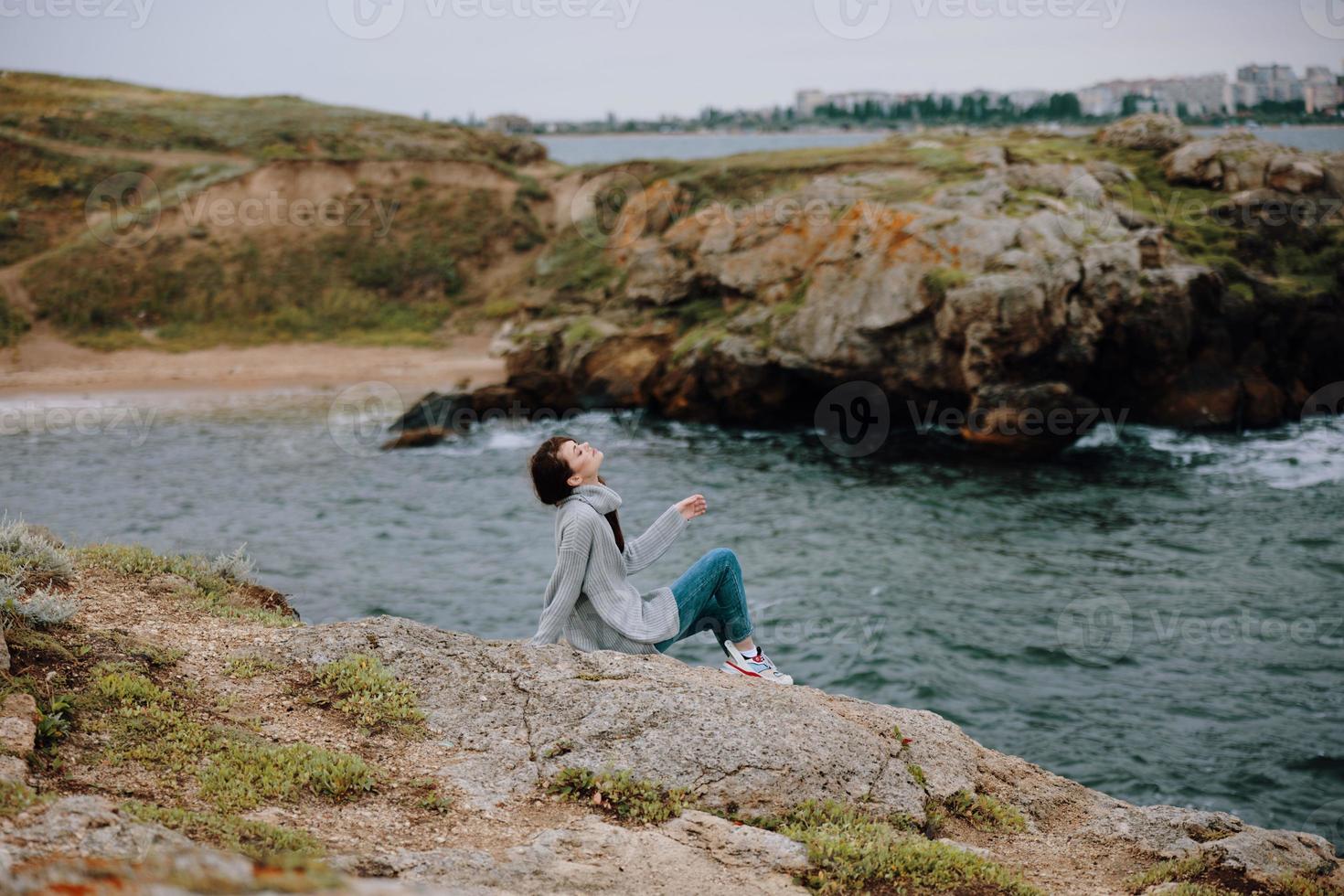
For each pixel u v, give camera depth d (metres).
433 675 5.68
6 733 4.34
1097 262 28.80
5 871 2.71
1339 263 32.94
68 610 5.49
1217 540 20.03
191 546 20.11
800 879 4.31
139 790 4.31
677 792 4.88
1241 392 30.69
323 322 50.34
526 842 4.37
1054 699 12.76
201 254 52.69
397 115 70.69
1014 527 21.36
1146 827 5.49
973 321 28.56
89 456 29.11
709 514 22.88
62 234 54.25
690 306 36.72
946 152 44.34
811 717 5.52
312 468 27.92
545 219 58.31
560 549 5.94
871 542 20.38
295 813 4.38
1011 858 5.06
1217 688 12.96
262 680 5.51
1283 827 9.79
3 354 44.47
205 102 72.38
